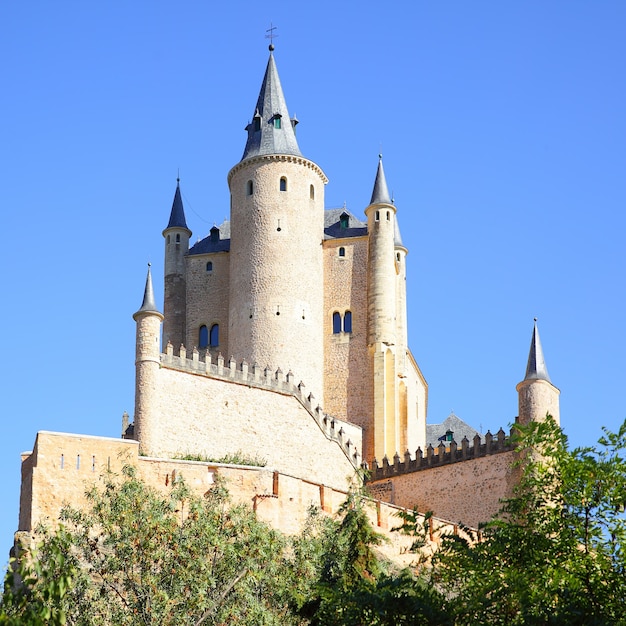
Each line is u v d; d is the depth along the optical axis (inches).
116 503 2121.1
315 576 2073.1
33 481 2546.8
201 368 3383.4
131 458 2657.5
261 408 3464.6
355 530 2118.6
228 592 2057.1
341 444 3631.9
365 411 4069.9
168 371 3319.4
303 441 3521.2
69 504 2326.5
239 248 4148.6
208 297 4244.6
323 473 3545.8
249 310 4062.5
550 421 1710.1
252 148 4256.9
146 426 3243.1
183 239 4325.8
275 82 4387.3
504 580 1562.5
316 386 4067.4
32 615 1285.7
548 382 3474.4
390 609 1556.3
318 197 4247.0
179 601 1980.8
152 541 2063.2
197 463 2723.9
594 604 1526.8
